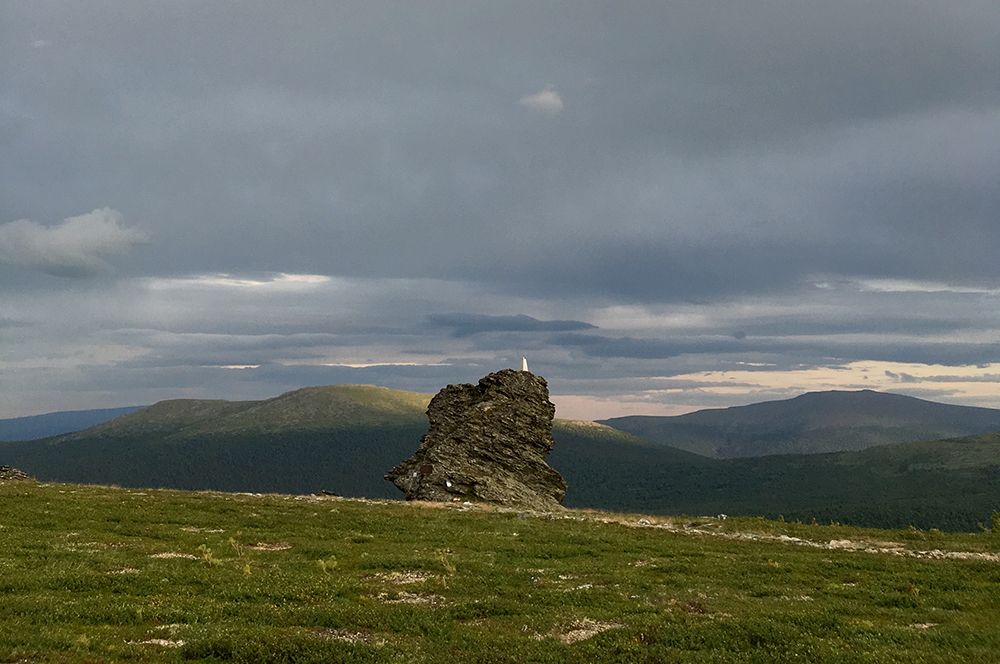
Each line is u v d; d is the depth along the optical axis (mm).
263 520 47938
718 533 54031
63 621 22672
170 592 27312
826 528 57719
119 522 45094
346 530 46219
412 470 87312
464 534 46250
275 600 27109
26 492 57031
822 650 23406
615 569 36844
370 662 20562
